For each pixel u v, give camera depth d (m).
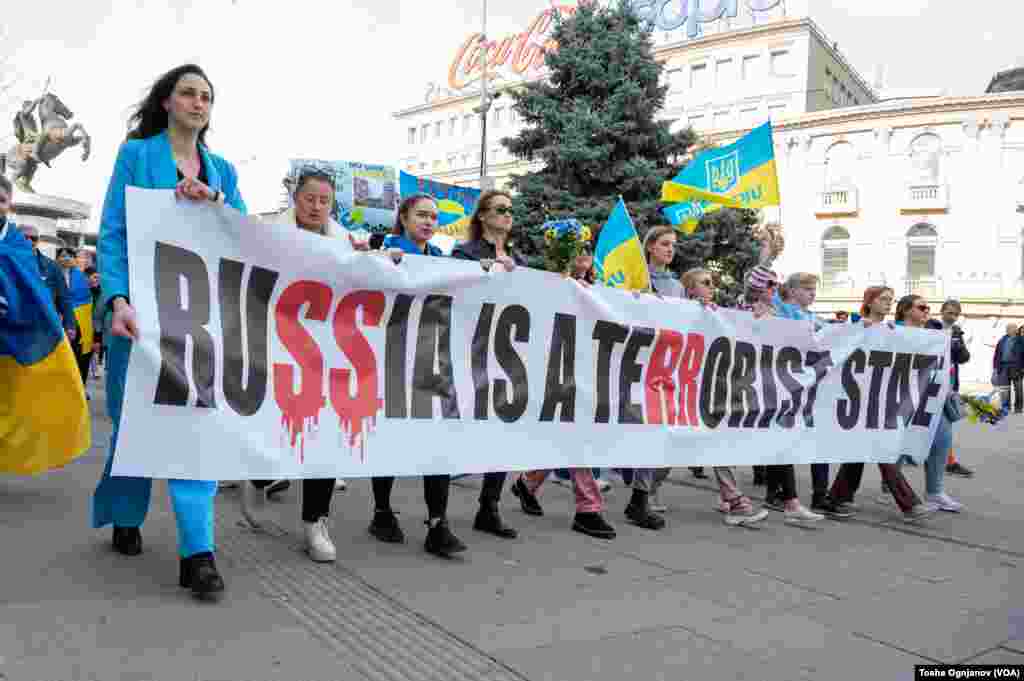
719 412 4.99
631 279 5.55
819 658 2.77
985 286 35.25
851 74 52.53
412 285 3.71
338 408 3.46
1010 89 47.94
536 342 4.21
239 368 3.16
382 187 10.98
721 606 3.30
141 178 3.12
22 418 4.25
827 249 38.81
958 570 4.16
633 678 2.51
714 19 49.00
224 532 4.10
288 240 3.33
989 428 13.67
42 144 30.38
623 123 15.84
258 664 2.45
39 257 7.15
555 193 15.90
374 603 3.09
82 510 4.34
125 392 2.86
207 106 3.22
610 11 16.67
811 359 5.39
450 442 3.84
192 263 3.08
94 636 2.58
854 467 5.59
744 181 7.58
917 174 36.75
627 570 3.80
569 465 4.32
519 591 3.35
